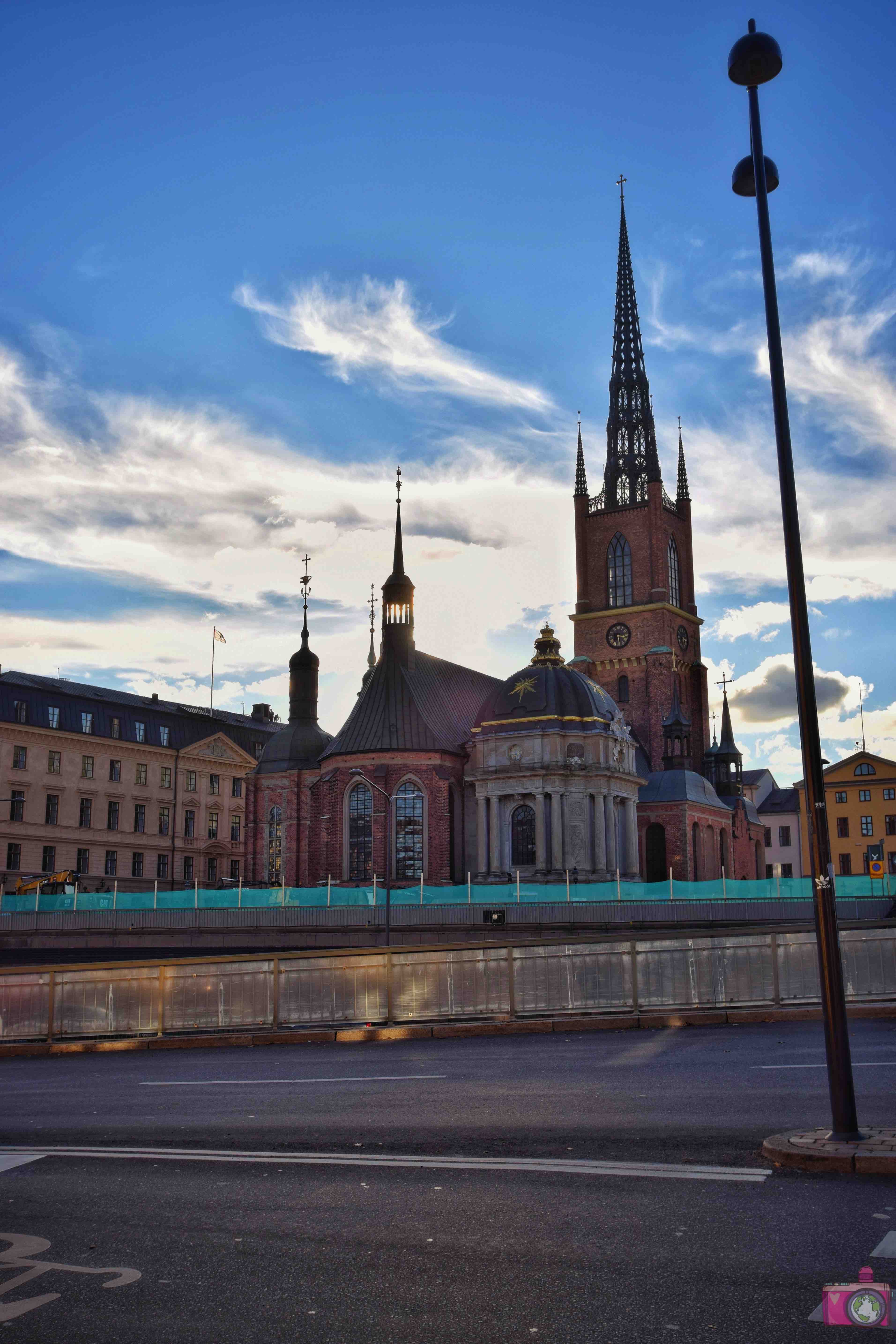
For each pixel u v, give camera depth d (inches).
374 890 2871.6
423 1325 370.0
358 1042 1125.1
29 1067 1071.6
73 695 4643.2
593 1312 375.9
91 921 2999.5
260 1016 1169.4
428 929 2812.5
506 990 1166.3
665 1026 1130.0
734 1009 1161.4
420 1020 1165.1
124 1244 464.8
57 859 4453.7
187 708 5403.5
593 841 3693.4
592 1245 444.1
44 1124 760.3
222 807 5167.3
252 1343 358.9
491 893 2888.8
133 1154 645.3
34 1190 564.1
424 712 4042.8
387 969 1177.4
